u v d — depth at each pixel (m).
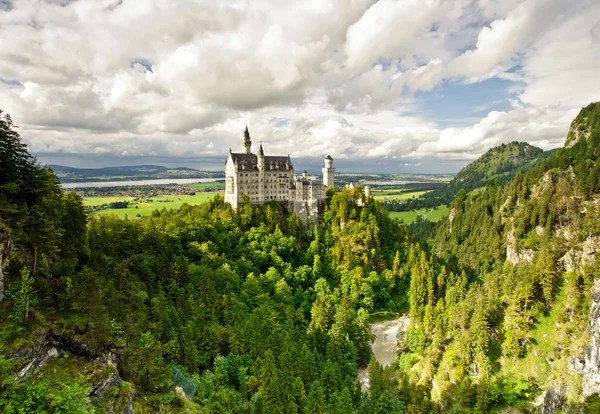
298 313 124.75
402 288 168.75
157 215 167.12
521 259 187.75
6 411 33.16
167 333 72.25
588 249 116.12
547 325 101.81
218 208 181.88
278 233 168.00
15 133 58.12
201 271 115.94
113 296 58.88
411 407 93.19
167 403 51.16
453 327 112.94
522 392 94.12
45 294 49.56
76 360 43.72
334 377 82.56
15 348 39.69
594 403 81.94
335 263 167.38
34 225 53.53
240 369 76.31
